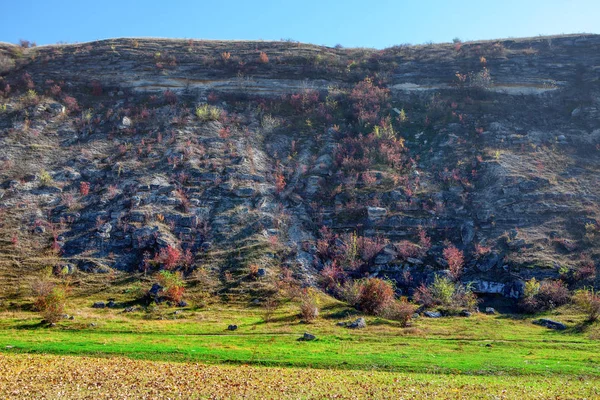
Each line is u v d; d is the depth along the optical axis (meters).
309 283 46.84
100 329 34.28
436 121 70.88
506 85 77.00
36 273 44.91
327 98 76.19
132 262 48.09
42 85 76.25
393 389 21.14
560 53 83.56
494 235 51.47
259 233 52.84
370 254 49.94
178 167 60.78
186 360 26.61
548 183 57.09
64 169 59.34
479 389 21.42
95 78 79.81
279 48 92.12
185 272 47.31
